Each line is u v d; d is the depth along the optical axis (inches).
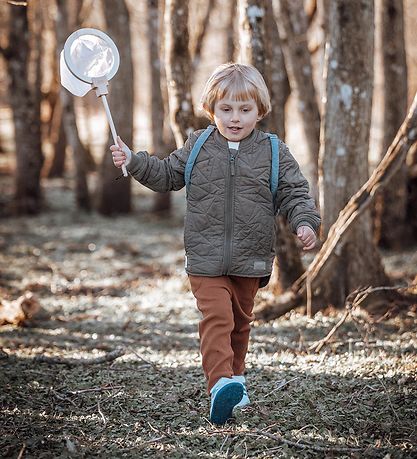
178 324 293.7
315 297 291.7
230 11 677.3
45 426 171.5
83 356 234.4
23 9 667.4
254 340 253.6
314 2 580.4
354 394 186.1
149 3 624.1
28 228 617.6
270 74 292.8
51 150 973.8
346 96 286.7
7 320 290.5
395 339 247.6
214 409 163.3
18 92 684.1
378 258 298.0
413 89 879.7
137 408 183.3
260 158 166.6
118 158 165.6
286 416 175.2
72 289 380.5
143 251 514.6
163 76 652.1
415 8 959.6
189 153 169.2
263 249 168.6
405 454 153.1
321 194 299.7
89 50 171.6
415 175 461.7
